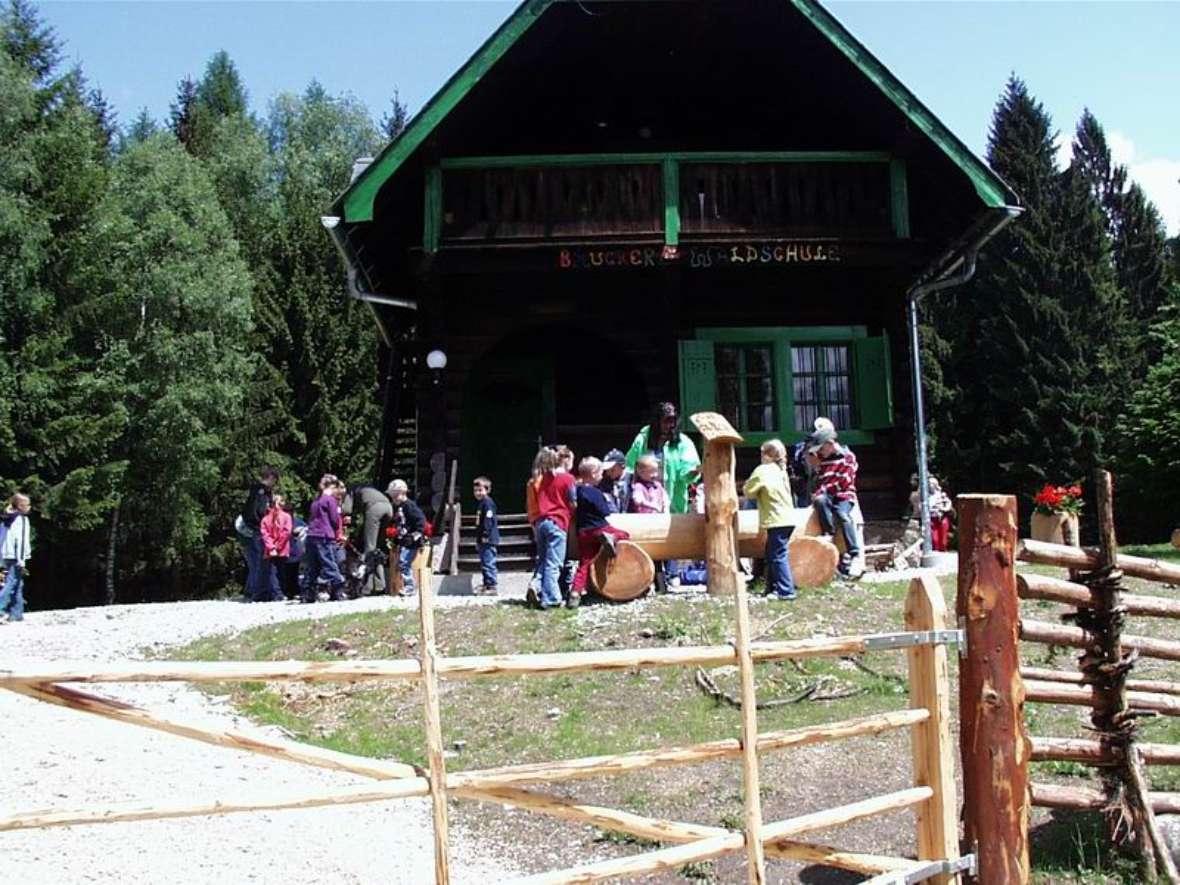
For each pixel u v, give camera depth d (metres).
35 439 28.09
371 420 36.28
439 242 14.08
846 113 15.69
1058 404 37.97
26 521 14.64
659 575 11.34
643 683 8.34
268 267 36.38
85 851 5.50
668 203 14.22
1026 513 38.62
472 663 3.82
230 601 15.74
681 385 15.20
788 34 14.74
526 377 18.08
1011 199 13.77
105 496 29.41
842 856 4.61
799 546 11.03
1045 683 5.16
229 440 34.19
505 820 6.37
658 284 15.62
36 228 28.66
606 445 17.11
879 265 14.85
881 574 12.64
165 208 33.78
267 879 5.32
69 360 28.80
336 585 13.62
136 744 7.54
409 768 3.81
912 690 4.91
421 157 14.11
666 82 16.27
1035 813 5.91
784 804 6.30
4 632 12.59
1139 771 5.27
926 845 4.81
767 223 14.43
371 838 6.05
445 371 15.34
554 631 9.57
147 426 32.06
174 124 52.00
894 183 14.66
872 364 15.59
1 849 5.43
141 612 14.13
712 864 5.70
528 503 10.89
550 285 15.62
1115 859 5.25
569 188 14.33
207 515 35.06
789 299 15.82
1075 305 39.69
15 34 33.91
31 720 8.03
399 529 13.69
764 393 15.71
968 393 40.28
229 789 6.67
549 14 14.02
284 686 9.07
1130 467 29.67
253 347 35.31
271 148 51.94
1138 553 18.00
